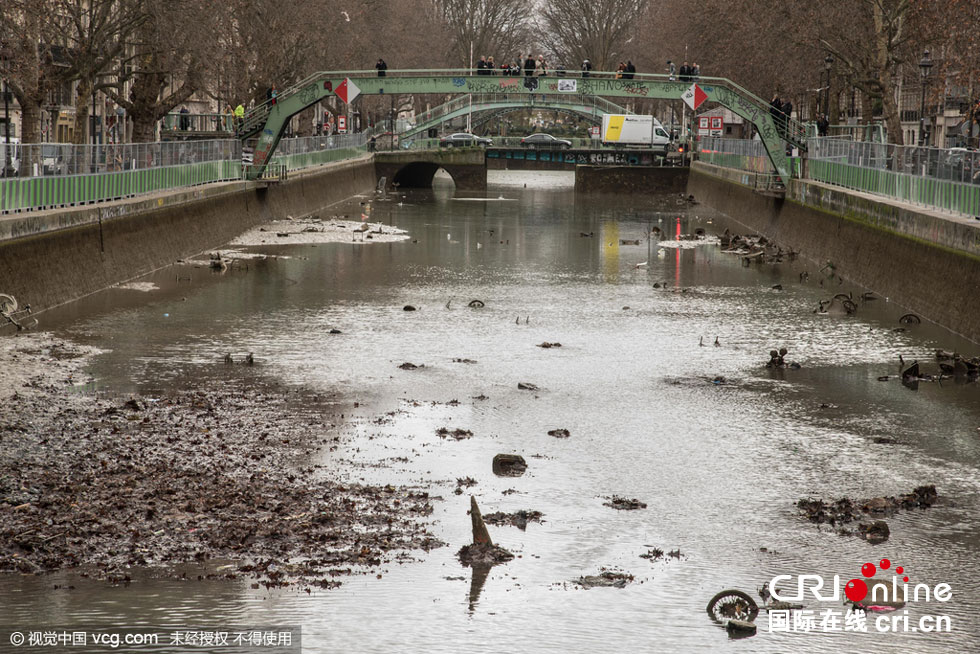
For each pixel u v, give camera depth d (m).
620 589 16.38
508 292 43.72
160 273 46.22
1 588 15.63
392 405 26.30
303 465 21.52
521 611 15.55
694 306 40.97
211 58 58.44
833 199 52.25
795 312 39.75
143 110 61.47
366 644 14.48
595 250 58.56
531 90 67.75
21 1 45.88
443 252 56.44
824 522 19.20
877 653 14.71
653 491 20.62
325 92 66.62
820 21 64.50
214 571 16.39
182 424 24.11
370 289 43.66
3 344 31.44
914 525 19.09
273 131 67.00
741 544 18.19
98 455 21.64
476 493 20.25
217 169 61.25
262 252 54.78
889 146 46.00
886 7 63.34
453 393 27.56
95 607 15.15
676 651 14.62
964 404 27.16
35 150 36.88
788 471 21.94
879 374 30.23
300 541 17.62
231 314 37.38
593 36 156.25
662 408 26.52
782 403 27.11
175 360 30.34
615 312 39.41
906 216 41.06
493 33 165.88
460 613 15.43
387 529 18.31
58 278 37.62
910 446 23.72
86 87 51.16
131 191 46.34
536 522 18.91
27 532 17.44
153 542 17.33
